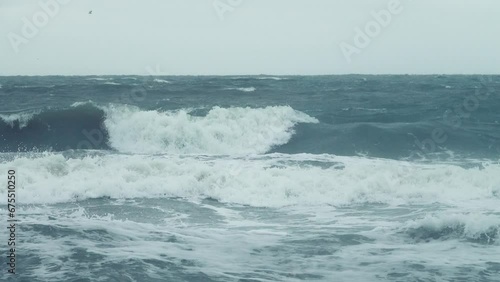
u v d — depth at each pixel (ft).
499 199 86.22
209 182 92.48
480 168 105.60
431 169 99.19
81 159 106.11
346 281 50.93
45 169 95.91
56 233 63.36
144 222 74.18
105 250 57.93
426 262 56.13
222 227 71.51
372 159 119.96
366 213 79.41
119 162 102.68
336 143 130.41
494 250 59.93
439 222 67.56
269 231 69.15
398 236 65.46
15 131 136.67
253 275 52.26
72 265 53.16
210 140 130.41
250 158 115.65
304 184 91.25
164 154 122.01
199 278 51.16
